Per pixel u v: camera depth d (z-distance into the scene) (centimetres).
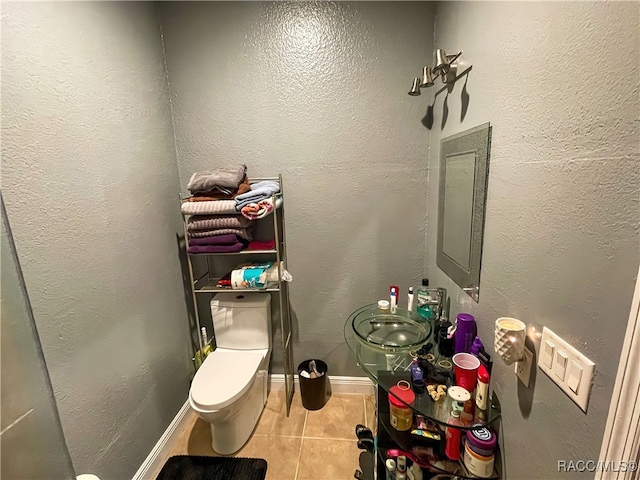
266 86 178
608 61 54
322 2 167
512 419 89
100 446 125
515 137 86
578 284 62
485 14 103
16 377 81
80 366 116
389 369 126
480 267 110
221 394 151
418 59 170
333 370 214
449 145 143
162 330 169
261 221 194
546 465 73
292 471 158
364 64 172
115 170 137
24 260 97
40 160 103
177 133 187
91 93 124
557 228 68
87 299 120
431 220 179
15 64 95
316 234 194
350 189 187
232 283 179
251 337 189
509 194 89
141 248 153
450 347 125
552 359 70
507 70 89
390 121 177
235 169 171
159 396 165
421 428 123
